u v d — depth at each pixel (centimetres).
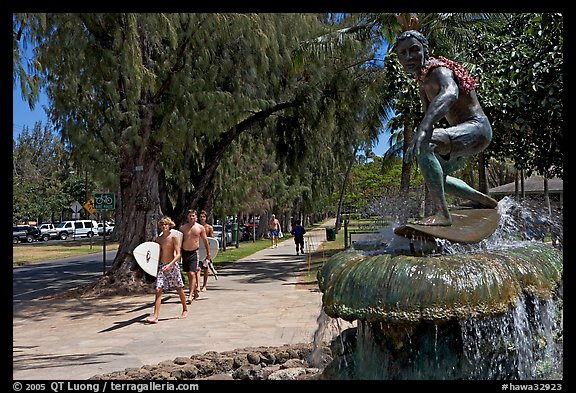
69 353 719
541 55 791
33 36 1224
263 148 2241
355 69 1814
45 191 6138
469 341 409
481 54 938
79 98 1341
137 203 1417
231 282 1514
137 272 1388
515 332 410
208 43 1360
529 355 427
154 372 575
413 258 407
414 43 464
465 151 462
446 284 382
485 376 412
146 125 1361
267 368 605
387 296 389
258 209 3503
